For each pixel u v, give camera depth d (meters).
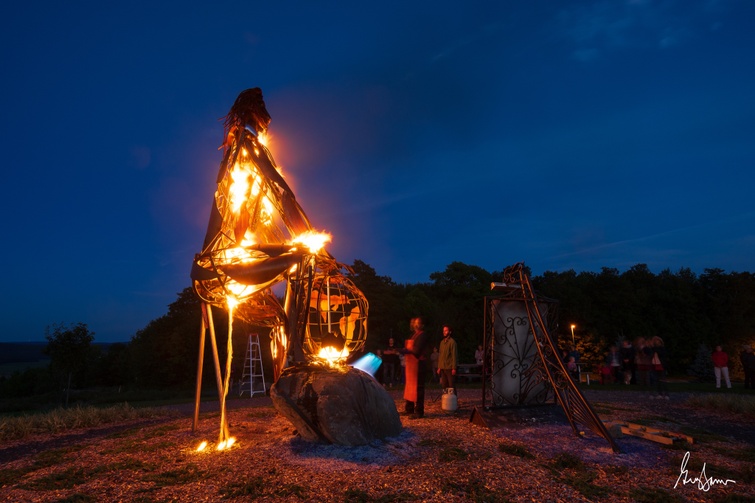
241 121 6.64
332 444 5.90
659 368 12.29
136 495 4.39
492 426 7.07
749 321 34.53
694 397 10.85
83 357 18.94
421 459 5.39
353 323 7.43
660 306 33.22
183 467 5.25
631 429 6.80
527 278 8.07
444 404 9.01
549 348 7.41
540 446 6.05
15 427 8.41
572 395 6.83
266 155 6.66
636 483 4.78
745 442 6.84
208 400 14.90
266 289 6.92
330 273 7.38
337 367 6.52
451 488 4.48
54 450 6.50
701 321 33.59
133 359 31.02
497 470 5.00
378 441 6.08
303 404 5.98
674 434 6.64
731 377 32.25
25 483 4.82
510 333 8.29
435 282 34.03
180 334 27.55
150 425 8.70
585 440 6.43
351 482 4.64
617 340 28.33
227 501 4.23
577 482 4.68
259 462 5.32
